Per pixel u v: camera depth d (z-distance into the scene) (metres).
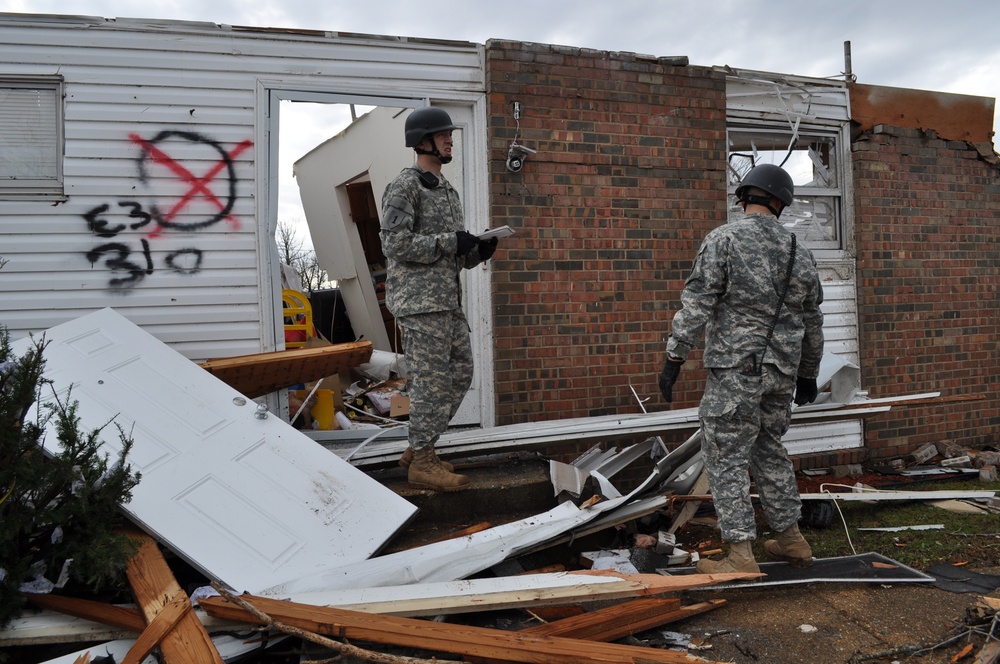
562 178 5.29
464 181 5.23
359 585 3.07
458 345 4.02
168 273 4.67
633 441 5.40
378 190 7.04
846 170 6.48
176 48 4.67
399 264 3.84
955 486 5.75
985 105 6.95
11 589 2.73
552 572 3.56
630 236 5.47
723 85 5.76
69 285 4.52
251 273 4.82
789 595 3.51
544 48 5.25
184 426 3.63
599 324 5.38
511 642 2.65
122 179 4.59
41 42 4.48
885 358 6.52
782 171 3.70
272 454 3.63
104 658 2.62
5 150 4.50
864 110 6.50
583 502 4.21
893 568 3.74
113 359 3.91
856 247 6.45
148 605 2.69
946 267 6.78
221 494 3.34
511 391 5.15
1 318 4.43
